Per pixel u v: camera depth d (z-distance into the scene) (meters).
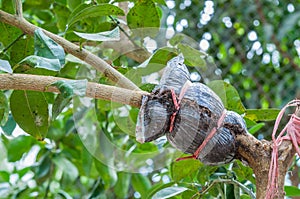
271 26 2.51
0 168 2.67
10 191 2.52
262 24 2.52
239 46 2.47
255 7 2.51
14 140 2.34
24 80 1.21
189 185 1.44
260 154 1.18
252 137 1.19
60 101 1.29
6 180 2.66
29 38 1.50
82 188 2.50
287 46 2.55
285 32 2.50
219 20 2.46
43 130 1.45
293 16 2.49
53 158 2.31
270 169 1.16
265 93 2.45
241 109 1.44
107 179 2.09
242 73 2.45
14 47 1.50
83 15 1.41
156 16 1.44
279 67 2.48
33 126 1.45
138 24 1.45
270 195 1.15
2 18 1.36
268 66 2.47
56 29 1.80
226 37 2.46
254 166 1.19
